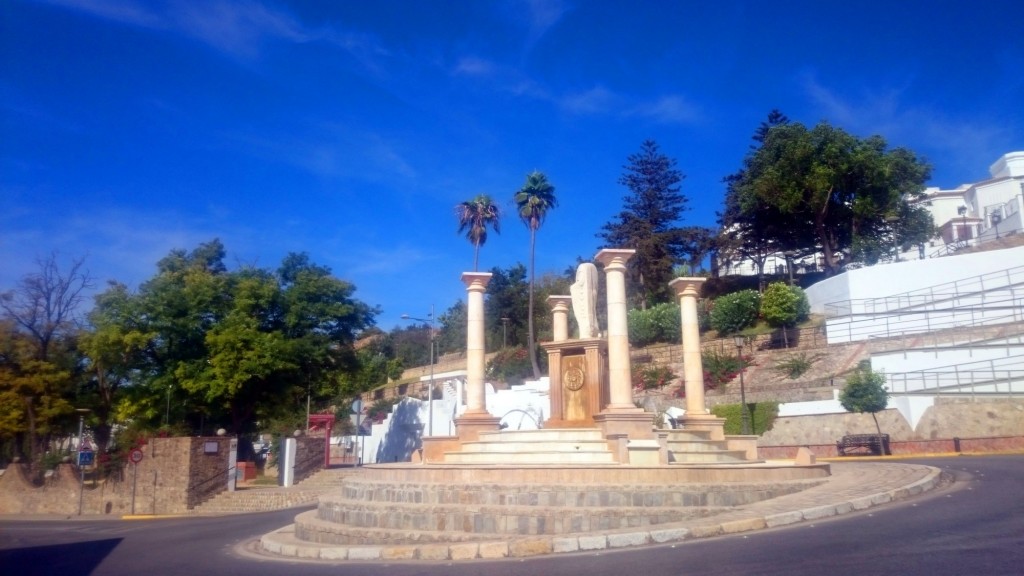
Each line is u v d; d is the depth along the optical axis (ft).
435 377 217.15
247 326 133.69
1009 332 129.29
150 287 135.13
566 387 81.76
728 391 144.97
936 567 30.68
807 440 121.80
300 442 127.95
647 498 55.98
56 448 138.72
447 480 61.82
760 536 41.93
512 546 44.98
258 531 75.56
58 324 130.11
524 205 198.29
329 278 148.46
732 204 217.97
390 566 44.68
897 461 90.27
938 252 213.46
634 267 223.51
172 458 114.93
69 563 56.80
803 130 194.80
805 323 164.35
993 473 64.18
